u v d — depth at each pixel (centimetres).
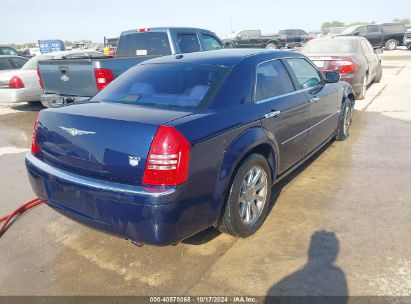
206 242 340
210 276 295
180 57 399
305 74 474
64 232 370
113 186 270
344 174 486
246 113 332
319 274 290
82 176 292
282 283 283
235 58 370
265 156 375
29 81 947
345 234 344
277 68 410
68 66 704
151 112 298
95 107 324
